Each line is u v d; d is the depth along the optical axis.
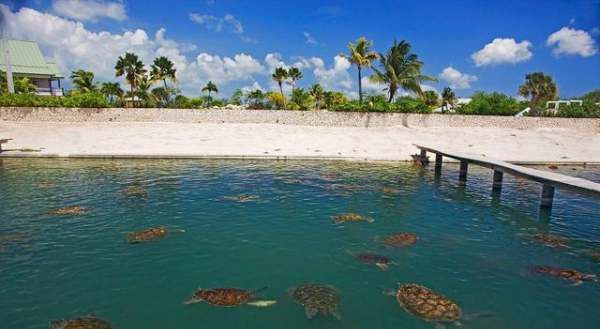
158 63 39.28
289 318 5.34
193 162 19.31
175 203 11.30
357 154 22.59
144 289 6.12
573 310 5.83
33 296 5.84
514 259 7.72
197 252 7.66
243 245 8.09
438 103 55.66
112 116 28.19
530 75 52.75
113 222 9.43
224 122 29.47
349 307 5.69
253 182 14.59
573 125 31.84
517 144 26.92
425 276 6.84
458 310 5.48
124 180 14.52
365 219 10.05
